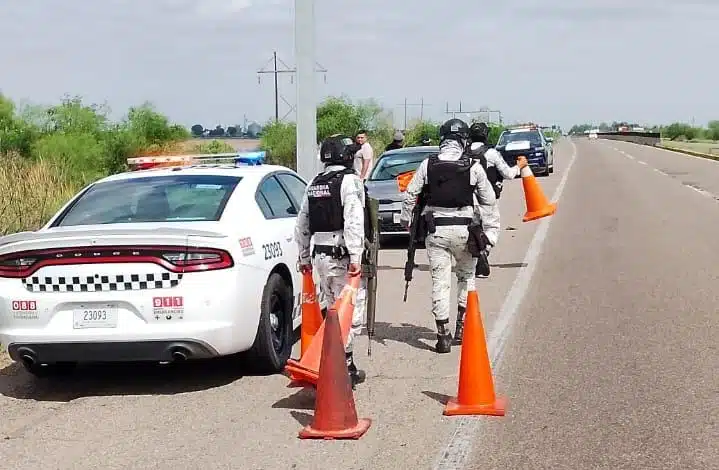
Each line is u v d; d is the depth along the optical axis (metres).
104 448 5.67
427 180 7.77
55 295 6.56
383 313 9.70
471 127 10.46
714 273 11.44
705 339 7.91
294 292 7.79
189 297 6.47
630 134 135.75
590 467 5.03
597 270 11.90
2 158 16.17
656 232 16.17
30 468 5.36
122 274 6.50
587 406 6.12
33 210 12.46
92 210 7.51
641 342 7.87
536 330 8.47
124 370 7.69
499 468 5.07
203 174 7.87
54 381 7.39
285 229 7.79
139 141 27.12
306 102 13.31
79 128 26.69
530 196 12.42
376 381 6.95
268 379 7.22
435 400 6.41
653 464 5.05
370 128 41.34
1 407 6.67
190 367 7.68
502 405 6.11
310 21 13.20
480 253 7.84
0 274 6.70
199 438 5.80
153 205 7.45
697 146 85.62
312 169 13.35
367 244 6.80
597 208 21.36
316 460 5.30
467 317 6.18
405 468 5.11
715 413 5.89
